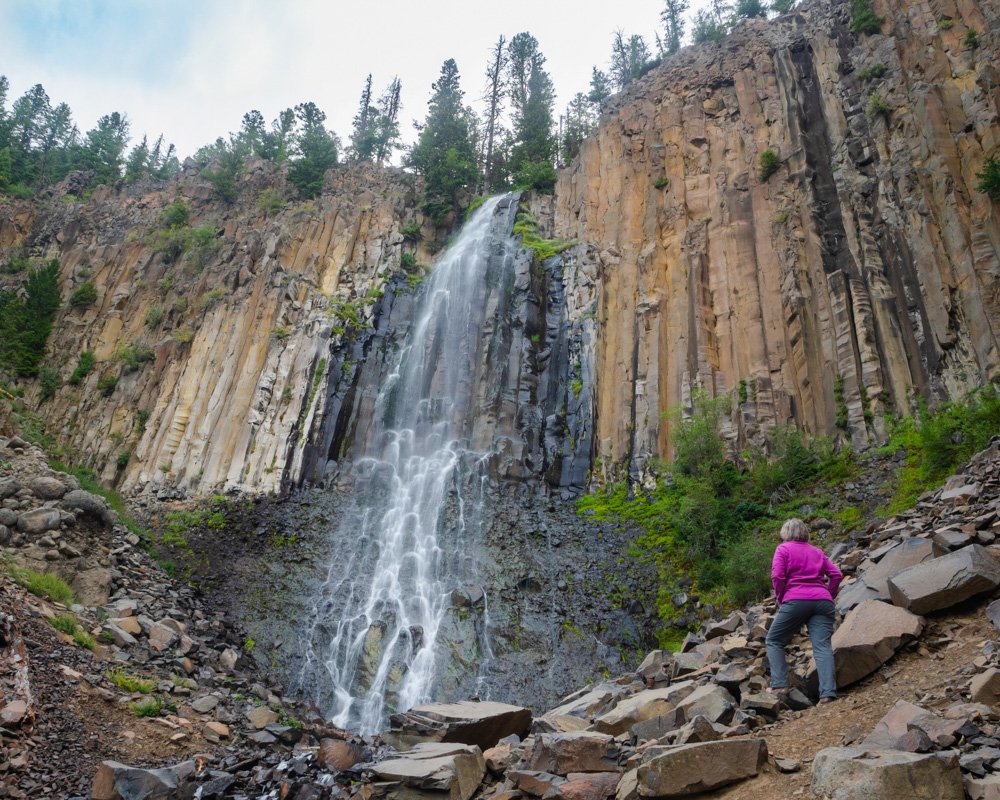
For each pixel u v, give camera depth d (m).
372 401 36.22
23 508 12.81
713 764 5.43
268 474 32.69
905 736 4.97
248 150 62.72
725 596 20.58
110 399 40.88
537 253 40.31
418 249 46.03
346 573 25.27
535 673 20.72
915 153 27.73
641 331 33.28
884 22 33.25
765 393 28.17
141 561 17.05
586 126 57.91
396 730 9.08
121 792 6.80
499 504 29.67
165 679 10.84
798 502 22.50
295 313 39.12
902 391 24.17
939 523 10.30
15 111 77.88
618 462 30.50
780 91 35.75
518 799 6.45
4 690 7.90
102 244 53.00
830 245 29.44
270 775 7.70
